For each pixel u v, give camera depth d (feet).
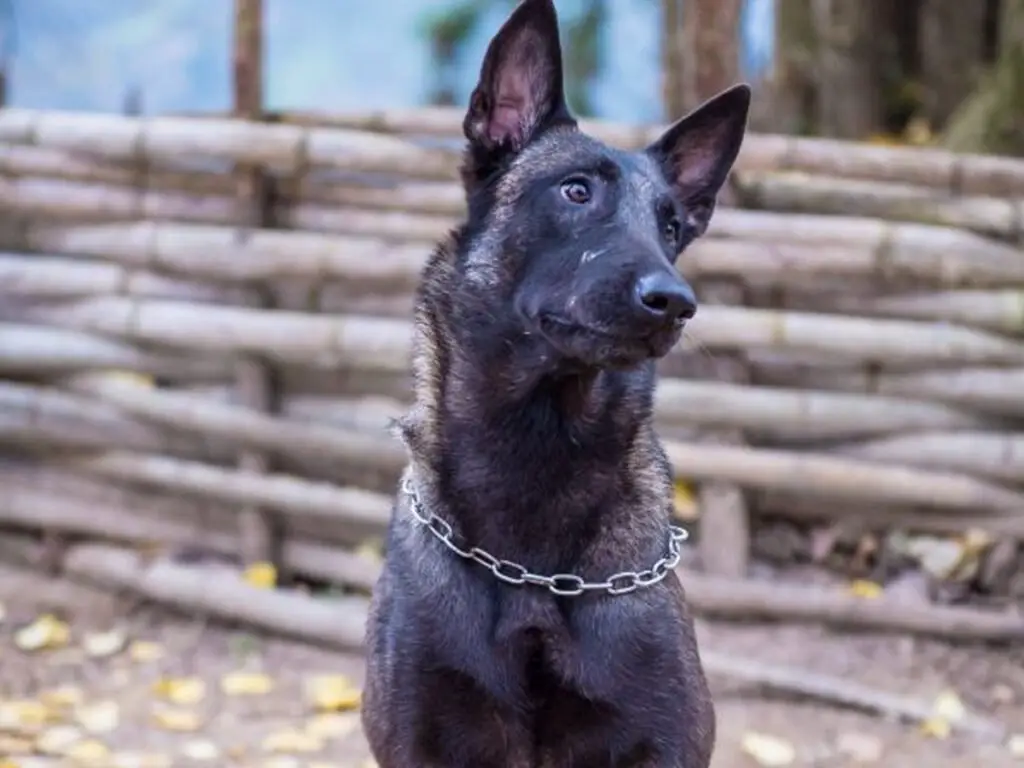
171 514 21.56
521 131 12.61
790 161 20.15
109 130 20.72
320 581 21.43
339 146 20.30
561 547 11.80
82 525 21.52
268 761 16.79
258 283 20.99
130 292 21.34
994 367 20.33
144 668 19.42
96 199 21.25
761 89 30.96
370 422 20.92
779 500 20.84
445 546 11.86
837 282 20.49
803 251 20.02
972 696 18.83
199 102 49.42
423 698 11.70
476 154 12.66
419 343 12.62
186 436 21.30
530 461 11.71
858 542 20.94
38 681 18.86
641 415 12.11
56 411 21.40
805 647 19.74
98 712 17.81
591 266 11.08
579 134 12.40
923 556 20.72
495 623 11.67
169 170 21.12
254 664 19.67
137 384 21.24
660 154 13.30
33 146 21.22
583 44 41.52
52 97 48.21
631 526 12.00
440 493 11.97
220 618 20.63
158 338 20.94
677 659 11.80
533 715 11.76
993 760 17.29
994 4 30.04
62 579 21.53
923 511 20.66
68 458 21.61
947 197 20.51
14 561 21.79
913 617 19.94
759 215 20.08
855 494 20.20
